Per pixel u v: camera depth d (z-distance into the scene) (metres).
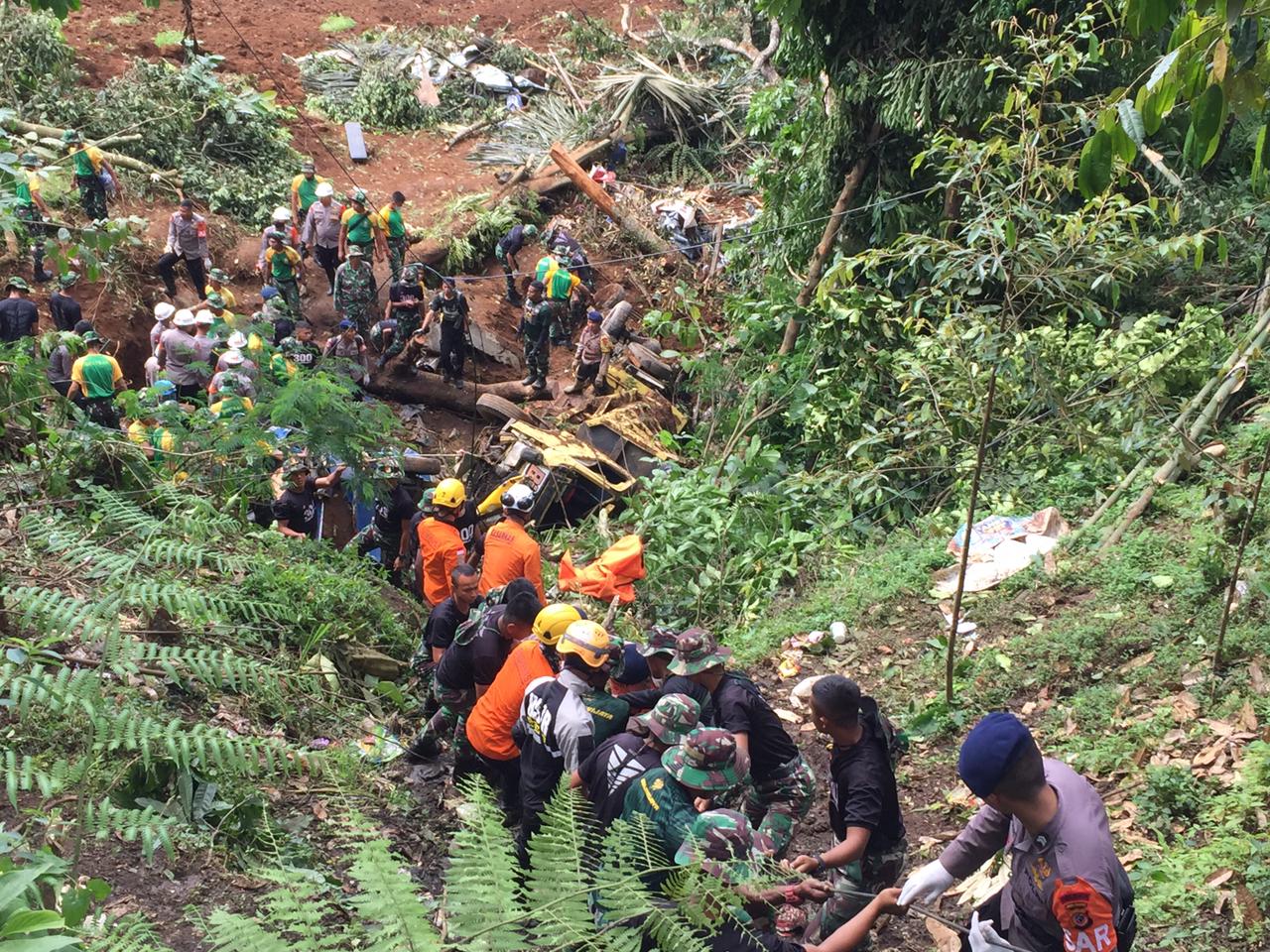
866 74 11.43
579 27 23.28
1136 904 4.47
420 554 7.77
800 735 6.68
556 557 10.44
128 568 3.36
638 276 18.44
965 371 7.91
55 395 7.38
